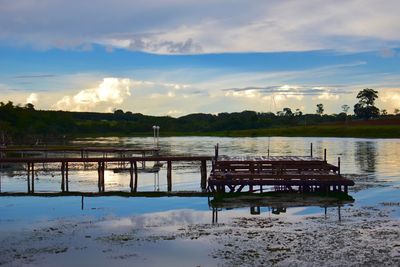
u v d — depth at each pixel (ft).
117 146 318.86
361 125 568.82
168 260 56.95
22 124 509.76
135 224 77.10
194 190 121.08
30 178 150.20
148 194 113.39
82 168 175.22
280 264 53.93
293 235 67.21
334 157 216.74
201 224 76.28
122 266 55.26
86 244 64.64
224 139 482.28
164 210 90.22
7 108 516.32
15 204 98.68
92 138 540.52
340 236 66.08
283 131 556.92
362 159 205.26
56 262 56.95
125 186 130.21
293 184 103.55
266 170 114.93
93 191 120.47
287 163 115.75
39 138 365.61
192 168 179.42
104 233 70.85
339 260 54.90
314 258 55.77
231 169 116.88
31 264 56.24
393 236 65.77
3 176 155.94
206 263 55.26
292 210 87.97
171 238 67.05
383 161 194.29
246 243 63.36
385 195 104.32
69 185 133.18
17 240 67.00
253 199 100.83
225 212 86.99
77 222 79.05
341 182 102.01
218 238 66.49
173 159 131.64
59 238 68.03
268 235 67.62
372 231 68.95
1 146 265.54
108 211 89.51
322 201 97.04
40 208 93.50
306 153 243.40
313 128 557.74
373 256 56.29
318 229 70.85
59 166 183.83
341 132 497.46
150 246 63.16
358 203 94.22
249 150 278.05
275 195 105.19
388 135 455.22
